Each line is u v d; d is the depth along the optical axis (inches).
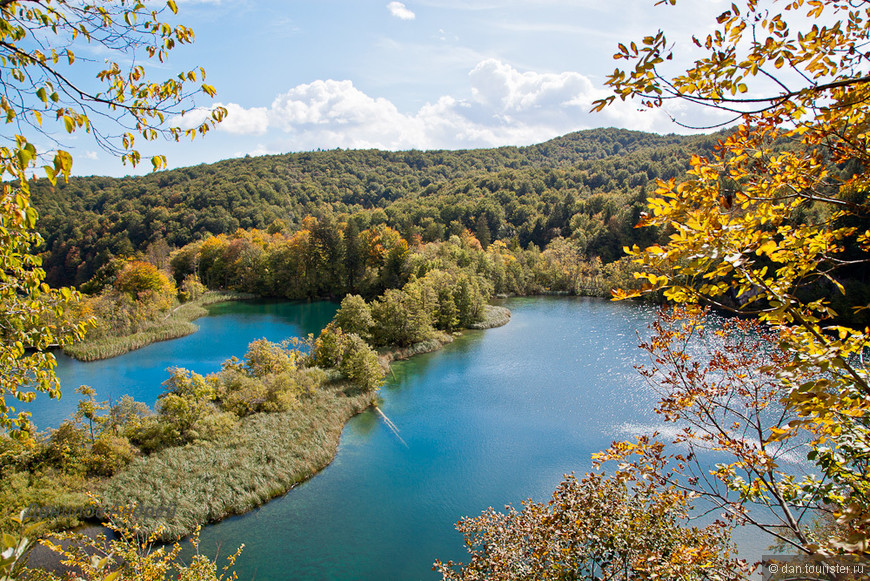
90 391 862.5
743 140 186.1
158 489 734.5
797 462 669.9
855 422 212.1
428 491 786.8
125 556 337.1
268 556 635.5
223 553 641.0
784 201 184.9
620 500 368.5
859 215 169.6
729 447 254.7
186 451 835.4
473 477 827.4
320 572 605.9
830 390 185.3
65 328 272.1
